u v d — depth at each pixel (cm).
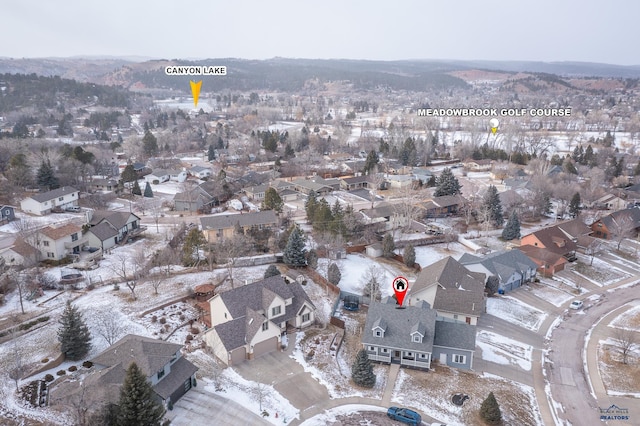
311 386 4703
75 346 4781
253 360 5094
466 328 5362
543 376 5222
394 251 8531
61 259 7519
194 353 5100
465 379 5016
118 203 11225
